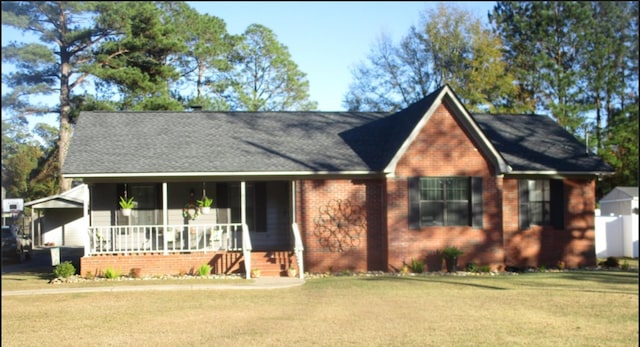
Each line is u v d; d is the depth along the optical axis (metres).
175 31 35.31
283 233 23.23
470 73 45.34
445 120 21.42
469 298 14.79
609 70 43.62
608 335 10.85
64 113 31.56
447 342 10.23
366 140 23.27
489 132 25.67
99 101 32.50
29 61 30.59
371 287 16.70
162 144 21.70
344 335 10.72
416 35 48.97
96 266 19.33
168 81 37.78
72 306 13.77
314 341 10.24
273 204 23.22
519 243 22.97
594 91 44.00
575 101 43.75
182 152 21.22
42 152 45.53
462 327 11.45
